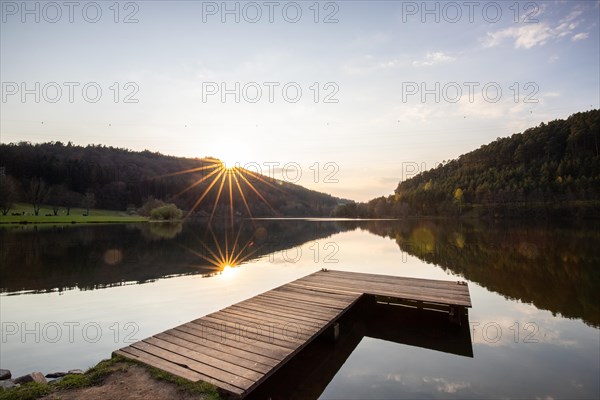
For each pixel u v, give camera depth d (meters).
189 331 6.68
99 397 4.36
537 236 33.06
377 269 17.19
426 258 20.67
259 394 5.73
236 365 5.20
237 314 7.84
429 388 5.80
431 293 9.91
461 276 15.09
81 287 12.91
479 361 6.86
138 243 28.50
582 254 20.59
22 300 11.11
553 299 11.25
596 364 6.61
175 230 47.34
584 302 10.85
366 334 8.64
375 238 35.38
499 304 10.82
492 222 61.28
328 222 78.88
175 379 4.76
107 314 9.76
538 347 7.49
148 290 12.61
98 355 7.09
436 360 6.97
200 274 15.77
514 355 7.11
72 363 6.73
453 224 59.34
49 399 4.32
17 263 17.69
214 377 4.83
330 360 7.08
